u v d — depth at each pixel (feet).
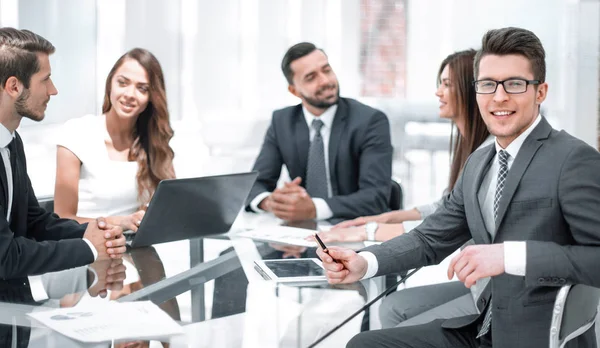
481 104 5.28
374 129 9.59
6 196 6.44
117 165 8.50
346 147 9.60
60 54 14.87
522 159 5.16
